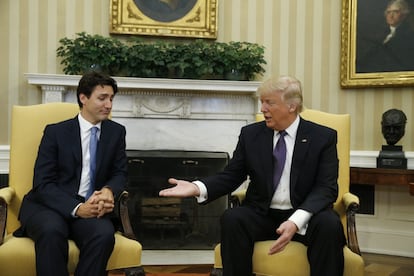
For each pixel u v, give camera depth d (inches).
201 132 166.7
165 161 160.4
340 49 170.6
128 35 168.6
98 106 98.0
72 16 165.6
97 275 83.6
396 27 162.2
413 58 160.7
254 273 88.4
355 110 169.9
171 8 169.3
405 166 151.5
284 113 91.3
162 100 163.9
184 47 159.8
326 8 172.1
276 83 91.4
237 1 173.0
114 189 95.5
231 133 168.1
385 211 165.9
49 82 153.1
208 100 166.2
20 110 107.7
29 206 95.0
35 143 106.0
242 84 159.8
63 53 159.0
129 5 166.6
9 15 162.1
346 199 99.0
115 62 158.4
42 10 163.8
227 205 163.2
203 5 170.1
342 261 83.2
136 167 159.6
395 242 164.2
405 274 138.9
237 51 163.2
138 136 163.9
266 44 173.5
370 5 165.3
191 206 162.6
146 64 159.0
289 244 88.3
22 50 163.0
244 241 87.4
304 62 173.0
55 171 97.4
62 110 110.0
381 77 163.9
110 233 86.0
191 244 161.9
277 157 93.8
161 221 161.6
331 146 93.4
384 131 154.4
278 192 93.1
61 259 83.7
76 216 91.5
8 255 85.2
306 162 91.7
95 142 100.0
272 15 173.3
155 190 160.9
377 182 146.8
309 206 84.6
